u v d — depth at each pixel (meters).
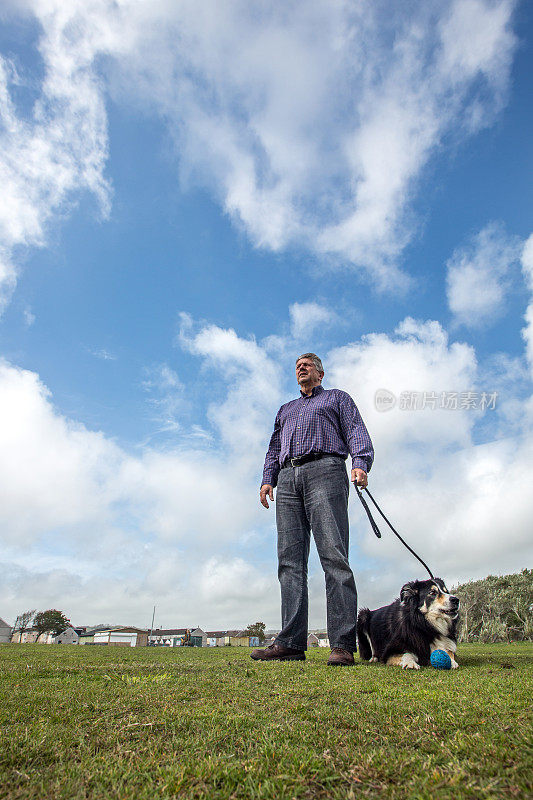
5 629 61.88
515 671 2.75
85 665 3.39
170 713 1.57
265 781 0.96
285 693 1.95
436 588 3.58
